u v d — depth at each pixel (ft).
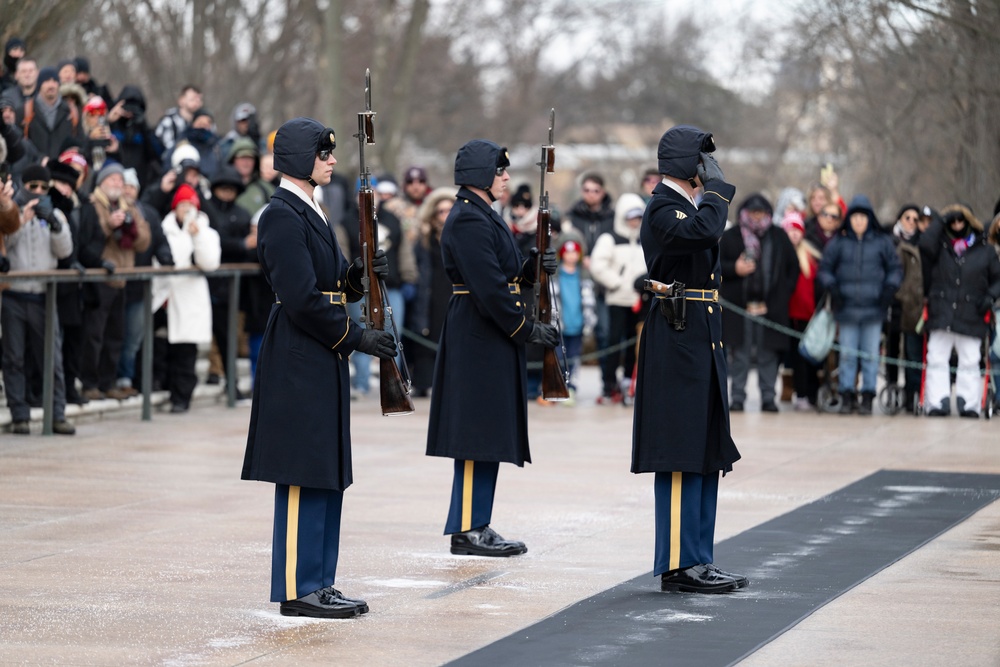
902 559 46.83
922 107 120.88
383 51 184.96
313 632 37.91
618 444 74.59
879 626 38.32
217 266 82.58
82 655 35.68
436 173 277.23
